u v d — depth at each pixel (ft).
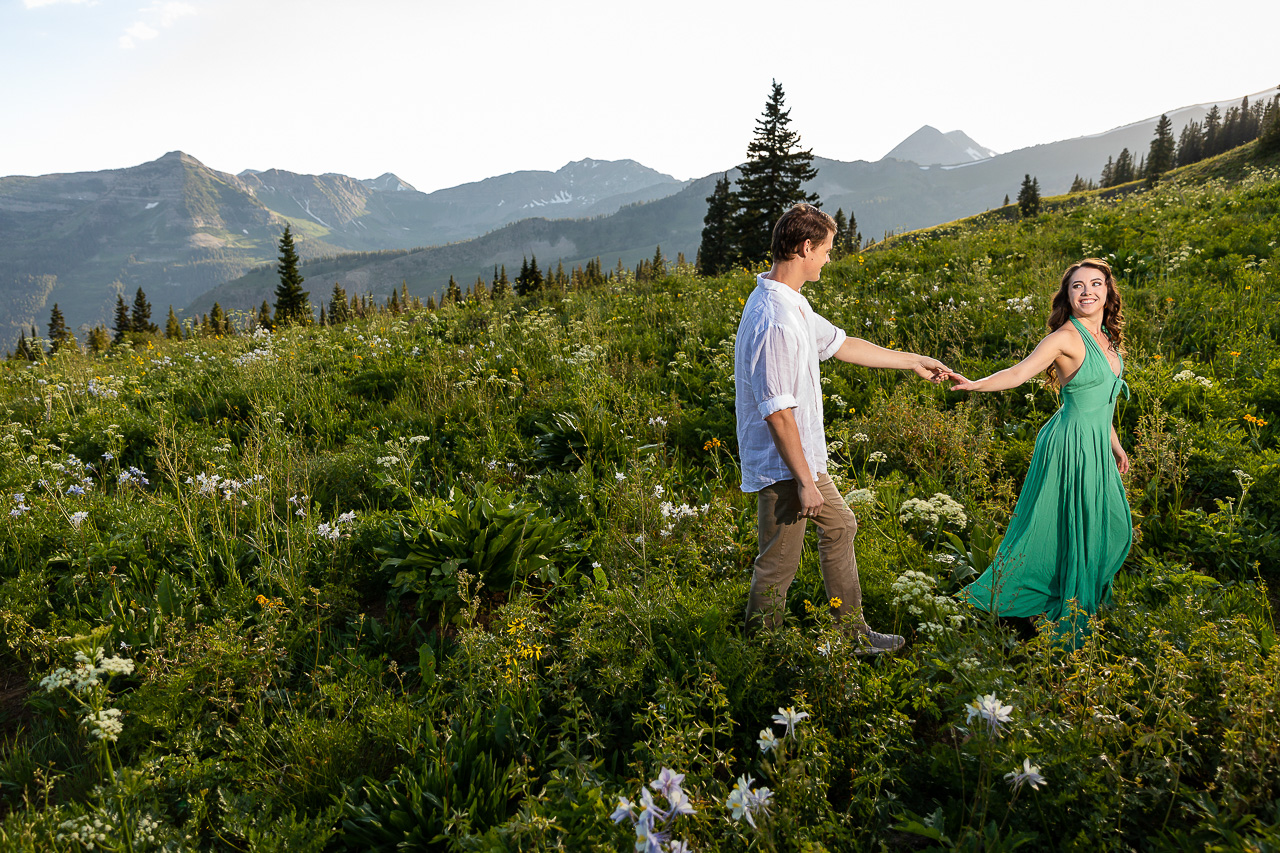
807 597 12.69
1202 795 7.27
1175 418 17.83
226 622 11.95
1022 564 11.73
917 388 22.61
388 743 9.50
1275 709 7.38
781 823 7.02
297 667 11.89
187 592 13.41
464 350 30.60
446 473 19.97
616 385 24.43
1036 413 19.89
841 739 8.52
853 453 18.85
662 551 13.82
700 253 227.20
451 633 12.93
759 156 179.93
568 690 9.82
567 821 7.59
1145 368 20.66
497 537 13.55
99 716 8.83
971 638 10.05
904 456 18.37
